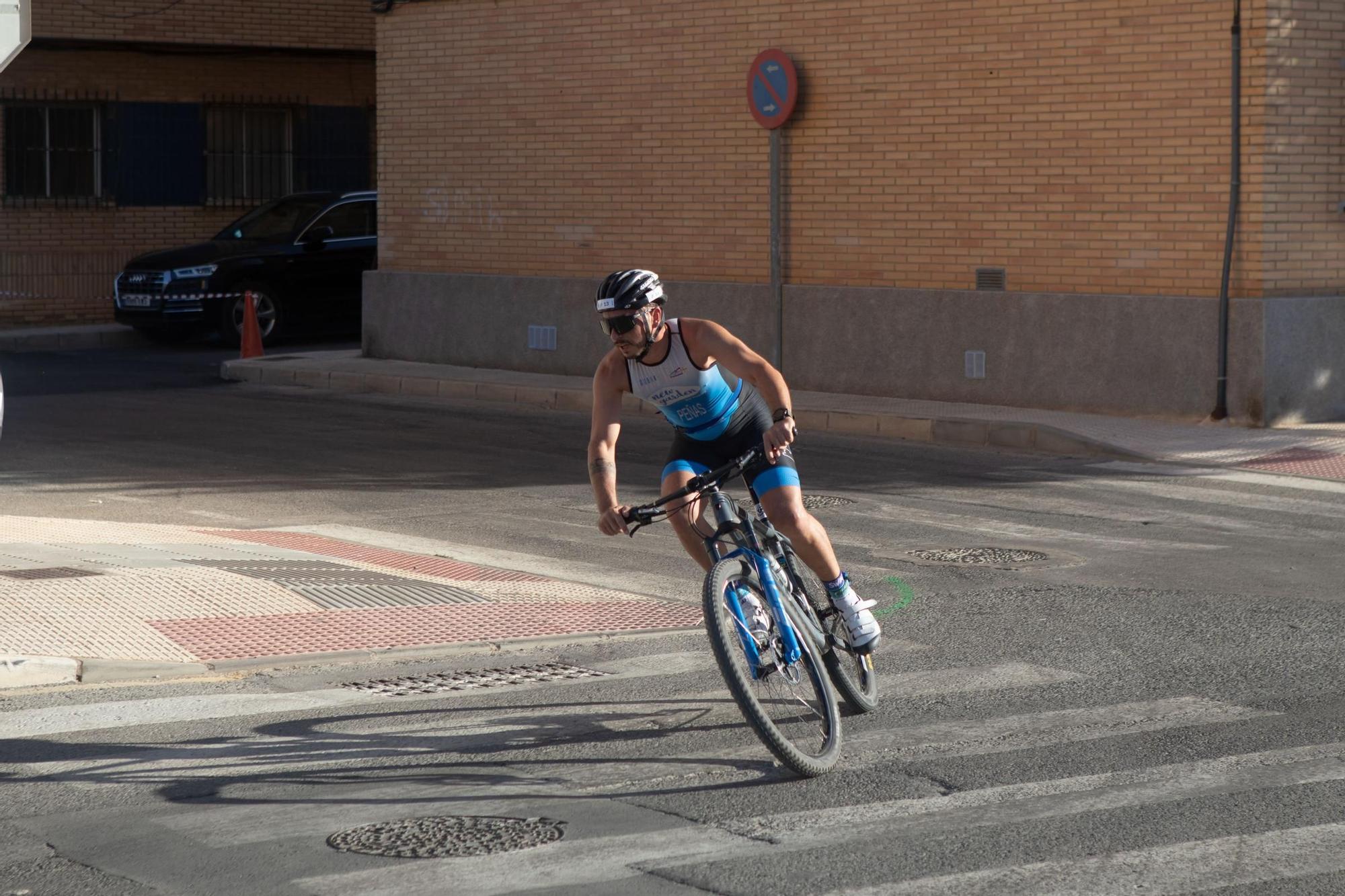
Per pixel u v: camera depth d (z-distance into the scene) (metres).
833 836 7.07
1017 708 9.22
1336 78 20.73
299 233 33.72
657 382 8.43
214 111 37.91
